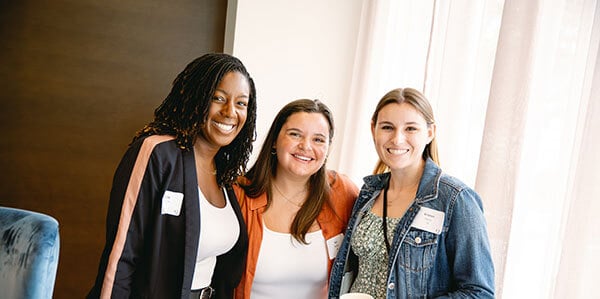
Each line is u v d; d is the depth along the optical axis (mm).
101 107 3113
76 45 3053
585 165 1384
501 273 1549
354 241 1637
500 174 1589
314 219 1782
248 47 3156
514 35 1601
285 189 1819
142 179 1420
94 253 3170
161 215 1446
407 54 2684
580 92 1497
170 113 1557
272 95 3207
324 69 3266
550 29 1580
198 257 1569
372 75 2938
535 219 1574
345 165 3111
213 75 1521
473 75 2023
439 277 1471
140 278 1449
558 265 1477
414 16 2637
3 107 2994
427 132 1592
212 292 1693
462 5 2053
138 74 3145
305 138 1717
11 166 3029
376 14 2918
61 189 3102
